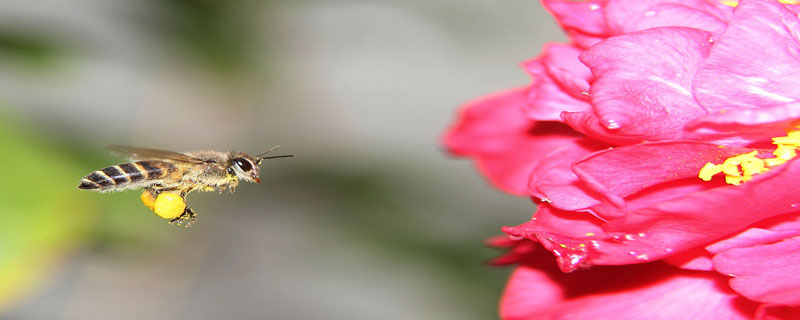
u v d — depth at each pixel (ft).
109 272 0.78
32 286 0.78
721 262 0.55
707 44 0.55
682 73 0.55
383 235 0.73
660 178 0.55
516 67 0.87
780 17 0.55
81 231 0.67
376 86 0.87
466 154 0.62
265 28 0.72
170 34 0.70
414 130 0.86
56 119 0.83
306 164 0.79
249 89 0.73
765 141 0.55
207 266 0.81
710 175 0.54
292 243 0.83
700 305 0.56
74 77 0.83
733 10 0.56
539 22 0.87
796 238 0.55
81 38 0.70
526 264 0.58
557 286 0.58
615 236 0.54
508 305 0.58
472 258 0.72
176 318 0.81
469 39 0.88
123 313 0.78
